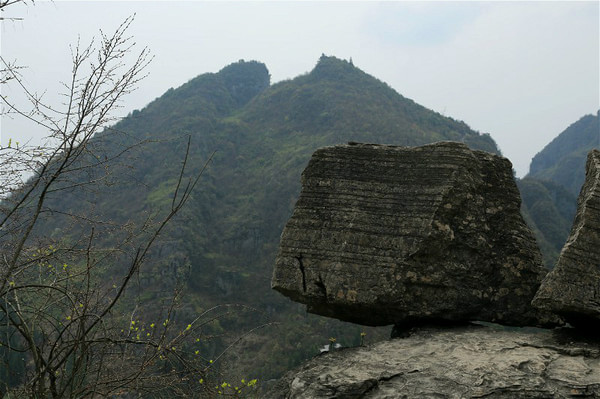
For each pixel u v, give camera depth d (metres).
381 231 5.61
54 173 3.60
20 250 3.33
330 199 5.88
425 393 3.86
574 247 4.77
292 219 5.88
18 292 3.72
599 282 4.62
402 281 5.41
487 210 5.88
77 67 3.54
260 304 47.97
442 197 5.59
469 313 5.55
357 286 5.45
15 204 3.69
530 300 5.62
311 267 5.62
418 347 4.83
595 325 4.78
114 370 3.77
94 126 3.58
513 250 5.77
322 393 4.02
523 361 4.17
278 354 32.44
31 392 3.38
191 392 3.69
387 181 5.86
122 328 3.79
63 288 3.63
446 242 5.54
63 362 3.44
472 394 3.74
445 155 5.85
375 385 4.08
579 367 4.05
